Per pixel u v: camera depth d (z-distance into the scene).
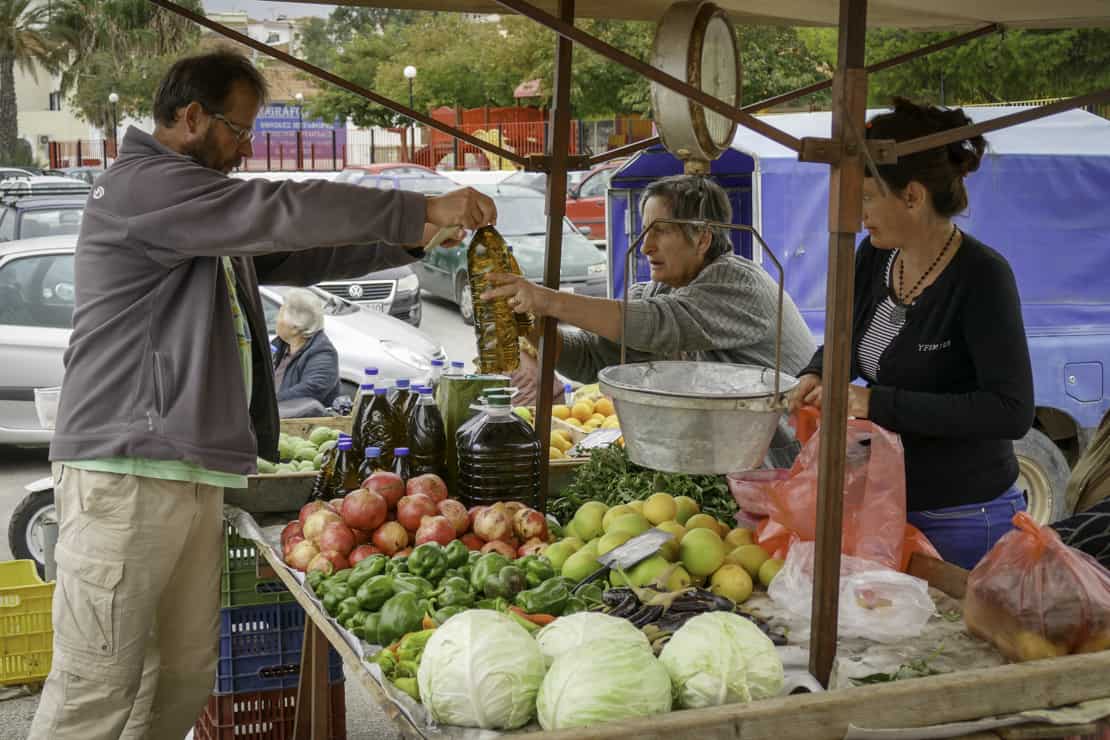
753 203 7.52
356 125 38.50
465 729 2.08
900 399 2.80
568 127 3.44
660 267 3.81
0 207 12.76
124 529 3.05
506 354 3.20
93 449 3.03
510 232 15.80
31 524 6.05
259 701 3.85
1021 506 3.16
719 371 2.78
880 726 1.97
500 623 2.13
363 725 4.79
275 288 9.30
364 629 2.56
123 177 3.04
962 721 2.01
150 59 47.47
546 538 3.10
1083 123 7.24
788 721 1.92
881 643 2.45
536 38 33.38
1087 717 2.04
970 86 17.28
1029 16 3.67
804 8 3.79
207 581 3.35
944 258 2.93
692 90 2.13
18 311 8.51
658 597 2.61
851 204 2.16
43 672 4.98
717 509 3.31
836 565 2.26
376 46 38.22
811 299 7.59
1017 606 2.29
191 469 3.13
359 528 3.07
